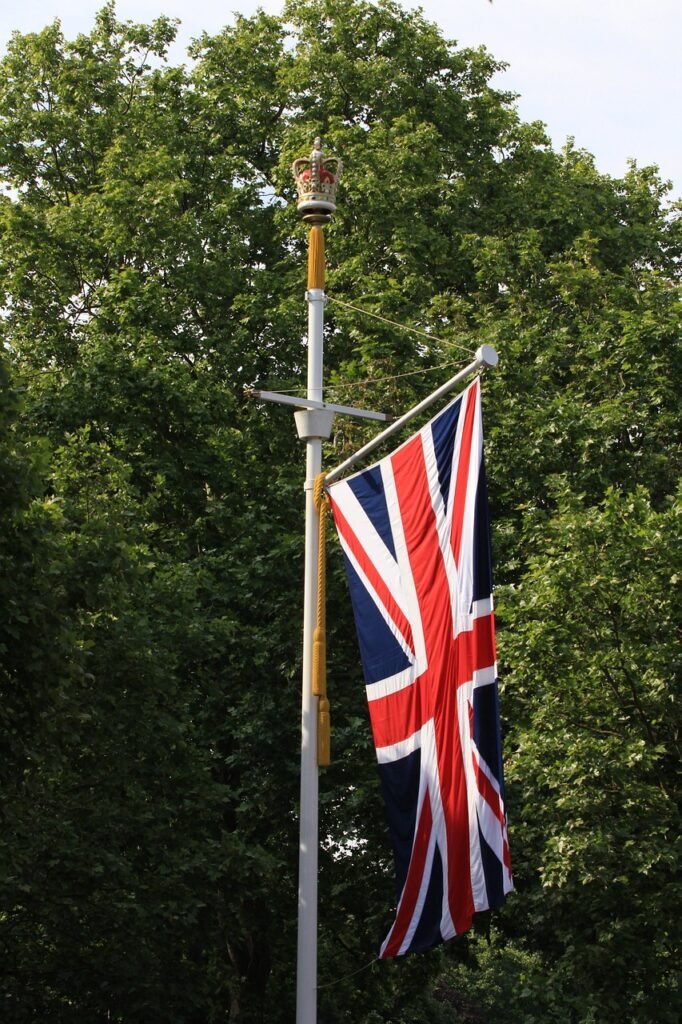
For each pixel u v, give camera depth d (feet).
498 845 44.91
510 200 110.32
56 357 97.91
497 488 86.74
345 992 93.56
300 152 103.04
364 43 115.03
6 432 56.18
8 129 107.86
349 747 79.82
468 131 115.85
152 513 89.25
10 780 57.36
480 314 96.43
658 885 67.67
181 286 97.66
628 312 88.99
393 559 49.26
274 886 80.33
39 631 54.80
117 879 66.59
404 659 48.19
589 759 66.64
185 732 74.64
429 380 89.20
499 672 77.05
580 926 71.26
